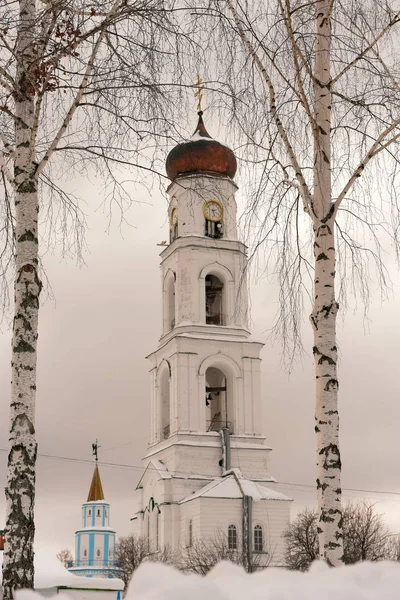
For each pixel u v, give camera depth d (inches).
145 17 478.0
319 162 521.7
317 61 528.1
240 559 1868.8
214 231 2294.5
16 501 416.5
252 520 2011.6
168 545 2068.2
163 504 2098.9
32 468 425.7
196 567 1835.6
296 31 511.8
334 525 472.4
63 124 487.8
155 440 2255.2
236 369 2207.2
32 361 446.0
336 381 498.0
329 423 489.4
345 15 518.0
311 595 237.1
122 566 2210.9
